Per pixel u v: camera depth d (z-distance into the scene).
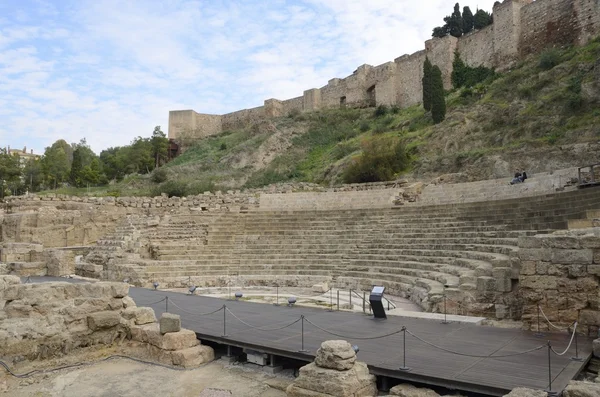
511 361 9.35
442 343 10.95
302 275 24.42
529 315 12.09
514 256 14.98
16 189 70.00
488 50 60.41
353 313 15.34
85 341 12.24
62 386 10.18
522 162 34.28
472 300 14.70
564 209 18.88
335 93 82.81
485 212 24.00
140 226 32.31
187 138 89.31
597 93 37.16
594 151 31.25
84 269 27.83
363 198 35.03
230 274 25.89
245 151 70.12
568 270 11.55
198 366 11.51
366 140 51.06
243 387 10.00
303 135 72.31
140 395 9.64
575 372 8.53
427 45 68.50
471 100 52.50
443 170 39.72
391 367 9.08
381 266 23.30
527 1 57.72
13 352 10.88
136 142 83.56
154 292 20.44
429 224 25.48
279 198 36.97
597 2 47.94
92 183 69.44
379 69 75.62
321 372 8.57
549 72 44.25
